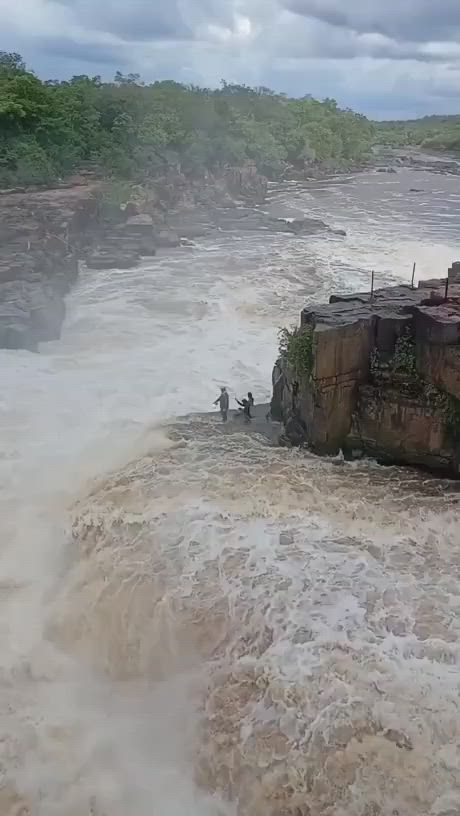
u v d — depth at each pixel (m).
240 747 13.96
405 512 19.55
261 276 51.09
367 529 18.75
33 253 44.94
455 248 61.94
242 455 23.25
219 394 31.11
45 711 16.16
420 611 15.74
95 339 37.97
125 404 30.05
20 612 18.72
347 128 161.00
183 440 24.86
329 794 12.74
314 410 22.47
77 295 46.19
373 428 22.23
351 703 13.66
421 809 12.13
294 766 13.23
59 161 79.88
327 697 13.85
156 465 22.84
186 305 43.94
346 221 78.69
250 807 13.32
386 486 20.97
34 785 14.66
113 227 63.59
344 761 12.92
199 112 112.00
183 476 21.98
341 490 20.70
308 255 58.72
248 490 20.77
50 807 14.32
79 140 86.06
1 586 19.56
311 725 13.53
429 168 152.62
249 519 19.17
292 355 23.22
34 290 39.81
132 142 89.19
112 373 33.38
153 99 110.25
